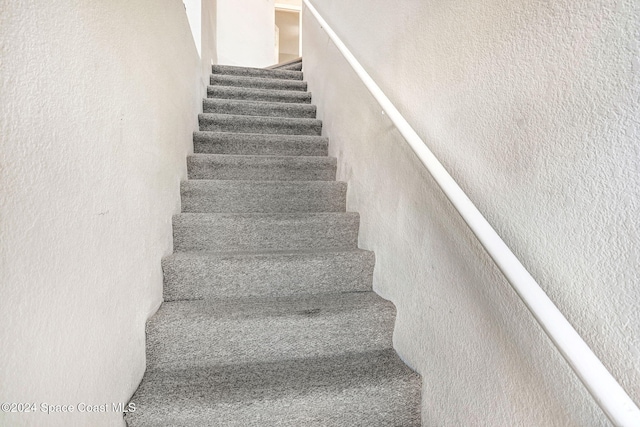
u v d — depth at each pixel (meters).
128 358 0.89
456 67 0.82
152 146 1.13
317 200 1.73
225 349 1.08
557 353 0.56
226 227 1.45
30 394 0.50
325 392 0.95
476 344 0.76
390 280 1.22
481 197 0.73
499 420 0.69
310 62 2.73
